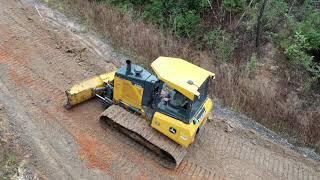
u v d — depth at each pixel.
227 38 15.89
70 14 16.30
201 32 16.56
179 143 9.73
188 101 9.16
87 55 13.92
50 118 10.92
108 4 17.20
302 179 10.61
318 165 11.17
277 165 10.91
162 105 9.70
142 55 14.58
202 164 10.44
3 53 13.12
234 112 12.68
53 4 16.70
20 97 11.45
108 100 11.12
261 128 12.23
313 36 15.20
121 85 10.34
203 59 15.18
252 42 15.89
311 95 14.23
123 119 10.25
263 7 14.99
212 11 17.08
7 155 9.60
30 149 9.94
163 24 16.80
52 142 10.23
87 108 11.42
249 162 10.82
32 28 14.80
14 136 10.19
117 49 14.73
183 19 16.64
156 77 10.12
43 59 13.20
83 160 9.90
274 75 14.88
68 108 11.21
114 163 9.94
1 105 11.05
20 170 9.34
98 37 15.21
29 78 12.23
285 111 12.53
